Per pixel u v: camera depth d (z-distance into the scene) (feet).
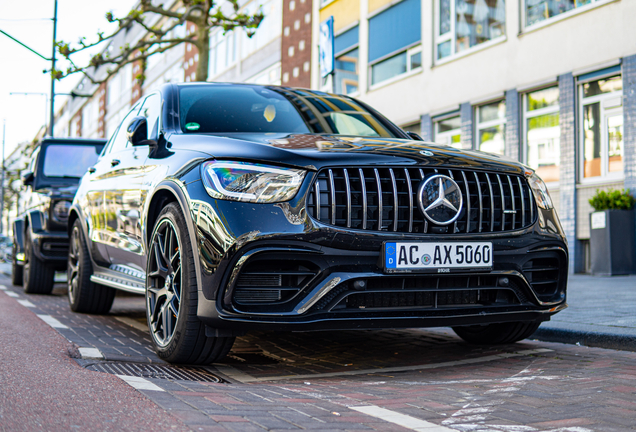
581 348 13.71
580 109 36.24
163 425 7.15
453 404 8.84
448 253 10.78
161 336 12.10
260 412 8.01
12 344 12.18
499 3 41.78
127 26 38.37
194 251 10.68
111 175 16.47
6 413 7.32
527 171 12.16
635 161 32.89
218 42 92.27
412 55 50.60
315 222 10.21
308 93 16.43
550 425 7.81
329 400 8.99
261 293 10.31
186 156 11.97
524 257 11.62
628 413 8.32
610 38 34.24
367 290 10.40
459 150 12.06
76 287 19.19
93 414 7.48
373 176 10.66
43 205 25.52
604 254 32.81
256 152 10.80
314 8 65.16
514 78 40.40
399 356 13.19
